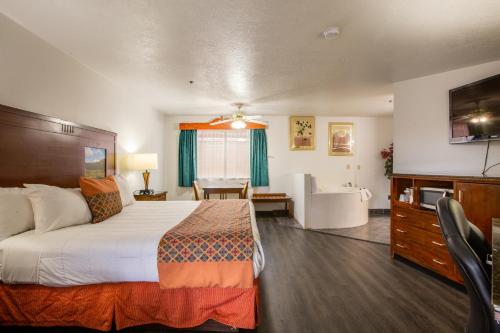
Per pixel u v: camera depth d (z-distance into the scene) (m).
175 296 1.63
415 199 2.68
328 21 1.89
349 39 2.16
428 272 2.55
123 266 1.59
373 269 2.64
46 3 1.71
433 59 2.53
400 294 2.13
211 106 4.70
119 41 2.23
